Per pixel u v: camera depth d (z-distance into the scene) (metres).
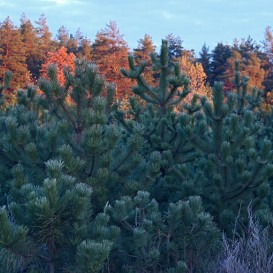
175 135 8.84
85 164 6.36
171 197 7.39
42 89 6.71
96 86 6.61
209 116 7.44
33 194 4.45
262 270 5.49
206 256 5.98
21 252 4.58
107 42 72.00
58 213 4.50
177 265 5.41
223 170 7.15
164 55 9.97
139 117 10.54
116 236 4.96
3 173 7.00
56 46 89.81
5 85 10.27
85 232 4.73
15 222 5.18
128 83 62.16
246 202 7.16
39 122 8.68
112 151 6.79
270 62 83.88
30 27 79.12
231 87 69.69
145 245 5.41
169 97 10.02
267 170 6.91
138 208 5.67
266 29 85.00
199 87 55.88
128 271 5.47
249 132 7.39
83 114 6.56
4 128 7.58
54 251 4.89
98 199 6.36
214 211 7.15
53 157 6.32
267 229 6.10
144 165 6.94
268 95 58.56
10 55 62.66
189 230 5.65
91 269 4.30
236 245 6.08
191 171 7.92
